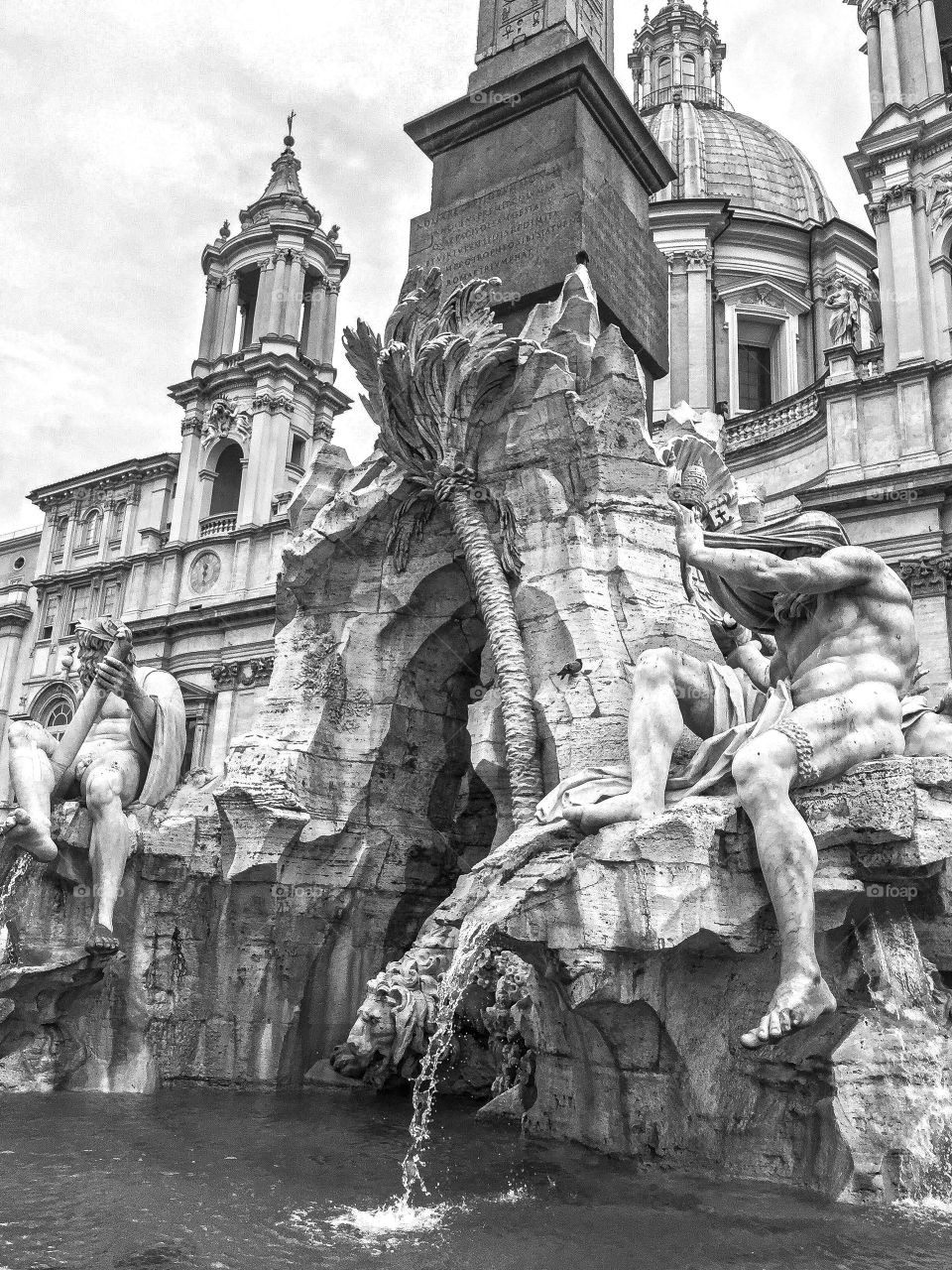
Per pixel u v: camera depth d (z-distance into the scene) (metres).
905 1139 5.25
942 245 32.06
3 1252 4.38
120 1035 8.54
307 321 51.66
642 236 11.70
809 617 6.49
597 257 10.55
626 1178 5.61
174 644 44.62
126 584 47.41
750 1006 5.85
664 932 5.39
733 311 46.09
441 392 8.97
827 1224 4.79
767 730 5.83
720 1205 5.10
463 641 9.94
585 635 8.04
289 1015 8.62
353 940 9.03
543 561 8.60
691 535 6.76
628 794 6.03
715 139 50.09
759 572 6.35
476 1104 7.88
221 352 48.97
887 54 34.53
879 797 5.46
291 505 10.36
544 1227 4.75
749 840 5.61
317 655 9.56
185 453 47.47
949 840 5.50
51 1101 7.73
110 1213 4.91
